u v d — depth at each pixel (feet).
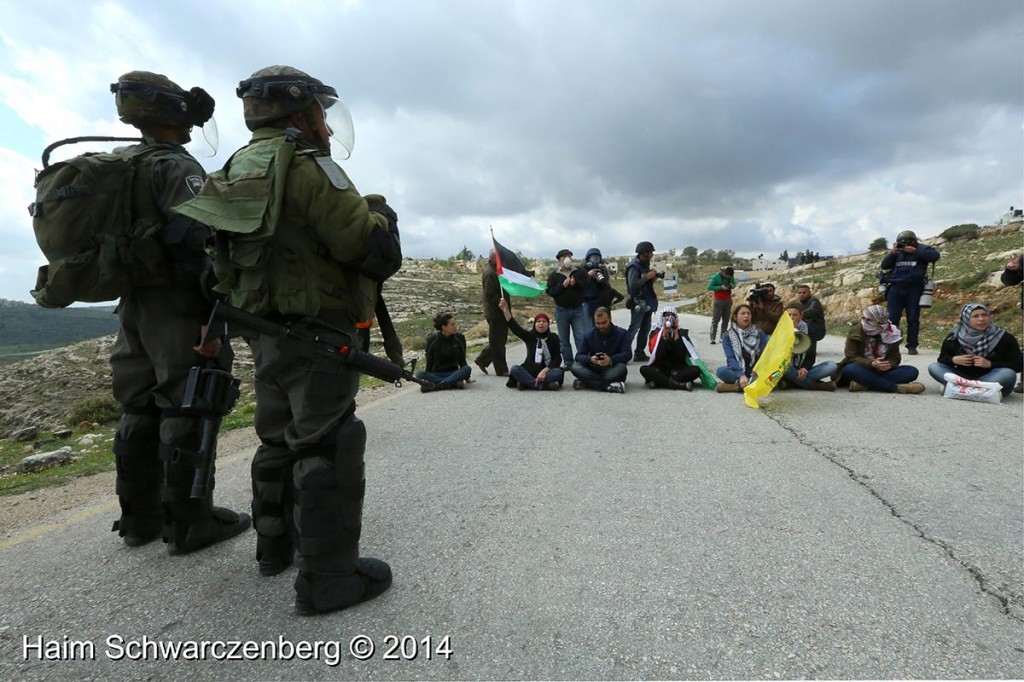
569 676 6.11
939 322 43.88
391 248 7.18
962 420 16.89
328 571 7.31
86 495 13.71
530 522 10.15
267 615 7.47
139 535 9.64
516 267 29.17
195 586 8.26
